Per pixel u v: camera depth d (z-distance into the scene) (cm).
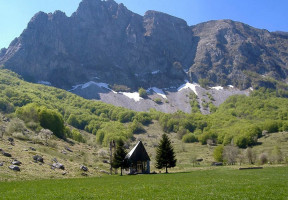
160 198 2891
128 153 8969
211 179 5094
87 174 6812
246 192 3200
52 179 5369
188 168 10262
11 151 6756
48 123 15425
